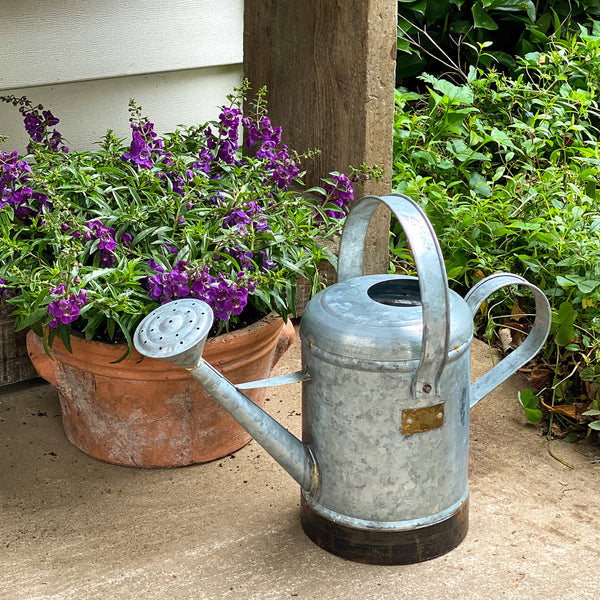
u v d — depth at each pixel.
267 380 1.76
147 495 2.00
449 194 3.09
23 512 1.94
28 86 2.64
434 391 1.66
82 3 2.65
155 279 1.80
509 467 2.13
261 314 2.12
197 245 1.96
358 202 1.77
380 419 1.68
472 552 1.83
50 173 2.03
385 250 2.59
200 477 2.07
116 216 1.97
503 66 3.90
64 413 2.17
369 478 1.73
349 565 1.80
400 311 1.69
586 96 3.26
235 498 2.00
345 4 2.38
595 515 1.96
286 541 1.87
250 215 2.01
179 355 1.56
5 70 2.58
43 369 2.06
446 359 1.61
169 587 1.72
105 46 2.74
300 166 2.72
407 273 2.84
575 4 3.91
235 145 2.23
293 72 2.67
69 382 2.05
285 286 2.04
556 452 2.20
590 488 2.06
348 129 2.49
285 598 1.70
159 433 2.04
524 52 3.72
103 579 1.74
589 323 2.42
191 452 2.09
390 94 2.44
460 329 1.68
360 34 2.36
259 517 1.94
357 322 1.67
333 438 1.74
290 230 2.08
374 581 1.75
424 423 1.69
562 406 2.30
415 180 2.84
